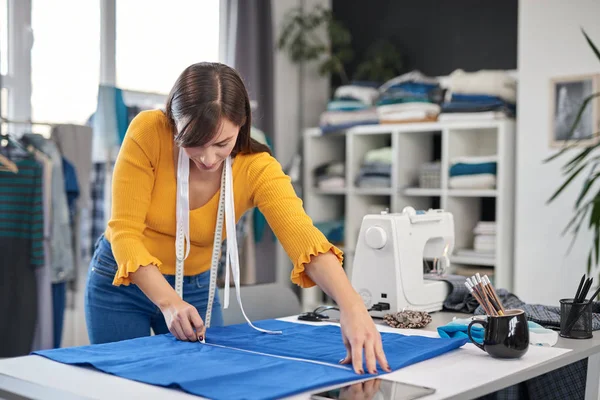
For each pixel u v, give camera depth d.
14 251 3.55
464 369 1.43
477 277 1.59
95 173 3.96
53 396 1.22
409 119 4.52
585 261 3.89
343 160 5.30
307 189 5.06
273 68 4.92
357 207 4.86
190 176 1.79
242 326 1.87
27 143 3.65
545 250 4.03
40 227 3.55
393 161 4.57
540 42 4.03
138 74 4.46
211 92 1.54
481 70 4.79
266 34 4.90
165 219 1.82
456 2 4.90
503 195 4.17
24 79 3.92
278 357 1.49
